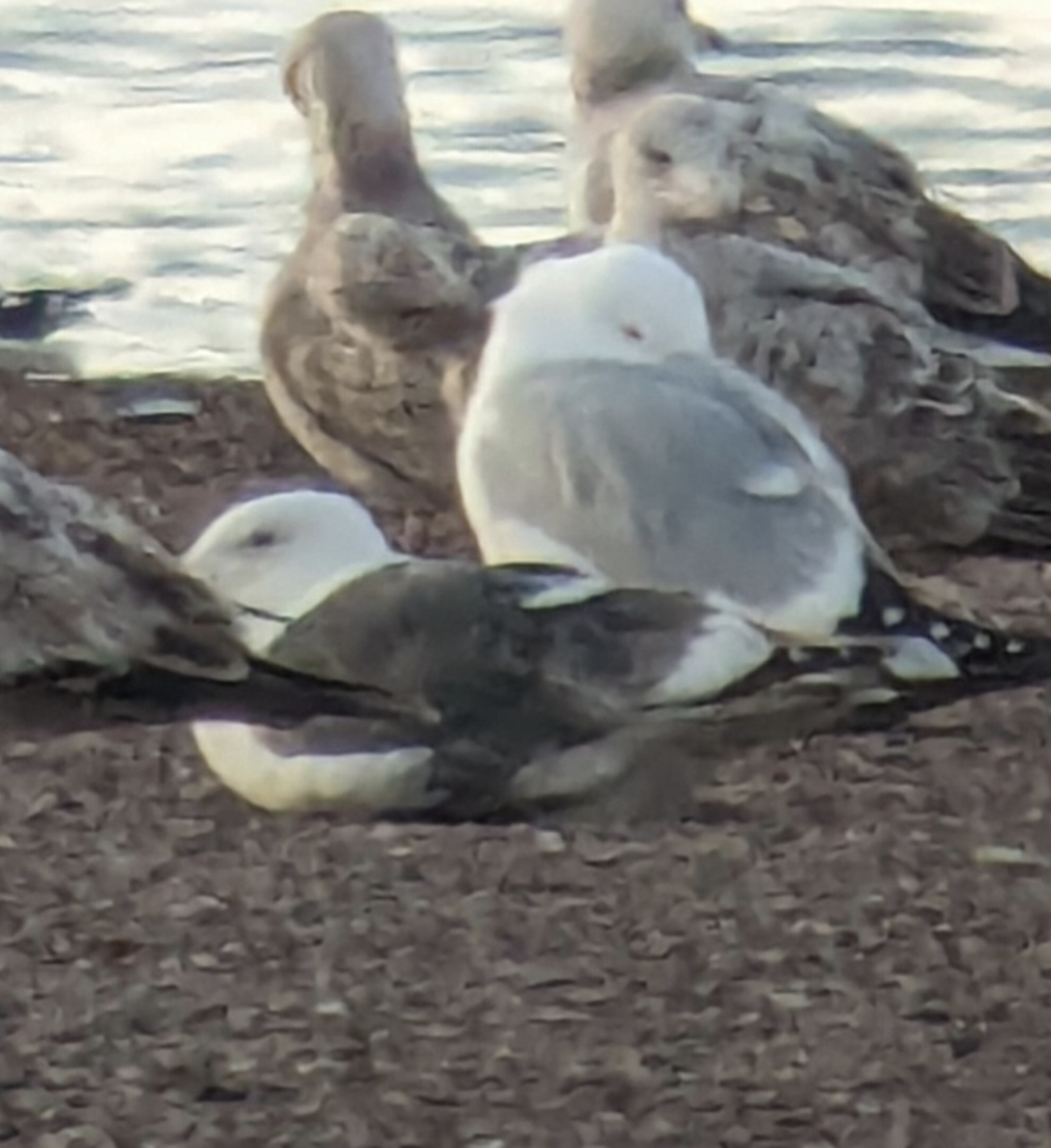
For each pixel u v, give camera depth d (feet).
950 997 26.40
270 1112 25.29
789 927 27.09
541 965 26.76
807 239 33.88
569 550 30.01
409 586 28.91
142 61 39.09
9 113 38.42
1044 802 28.07
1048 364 33.58
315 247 33.35
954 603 30.04
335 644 28.68
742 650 28.86
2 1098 25.40
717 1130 25.03
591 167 35.42
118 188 36.99
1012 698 29.30
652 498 29.78
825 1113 25.16
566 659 28.63
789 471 30.01
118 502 31.40
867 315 32.63
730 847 27.99
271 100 38.63
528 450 30.25
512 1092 25.44
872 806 28.40
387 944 26.96
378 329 32.65
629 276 30.89
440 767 28.37
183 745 28.91
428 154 36.70
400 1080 25.54
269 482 32.22
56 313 34.96
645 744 28.58
